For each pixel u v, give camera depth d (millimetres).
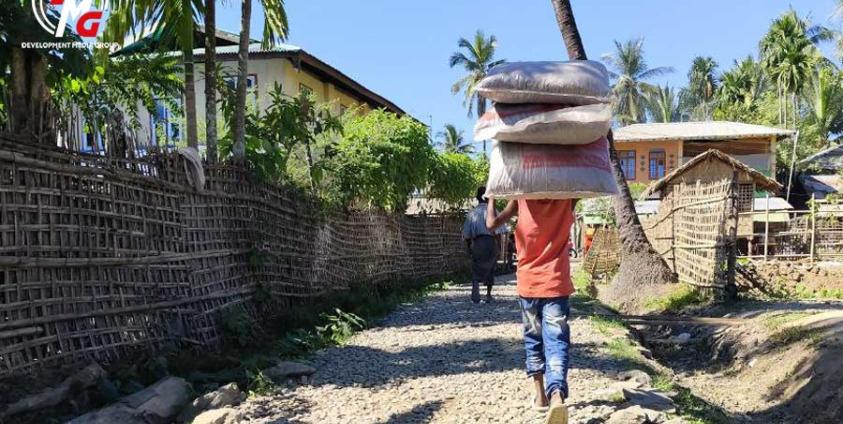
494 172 4355
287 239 9570
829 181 42375
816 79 45219
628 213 14477
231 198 7887
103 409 4539
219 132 11336
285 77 18703
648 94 57438
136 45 9852
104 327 5566
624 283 14523
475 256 11672
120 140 5973
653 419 4457
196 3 7945
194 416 4793
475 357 6863
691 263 14680
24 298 4875
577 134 4125
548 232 4402
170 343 6285
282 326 8312
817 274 15898
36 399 4426
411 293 13844
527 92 4109
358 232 13359
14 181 4832
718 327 10477
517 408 4863
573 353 6812
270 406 5059
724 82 57438
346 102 23578
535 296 4438
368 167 12703
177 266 6629
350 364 6652
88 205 5496
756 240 25016
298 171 11469
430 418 4746
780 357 8281
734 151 37656
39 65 5254
